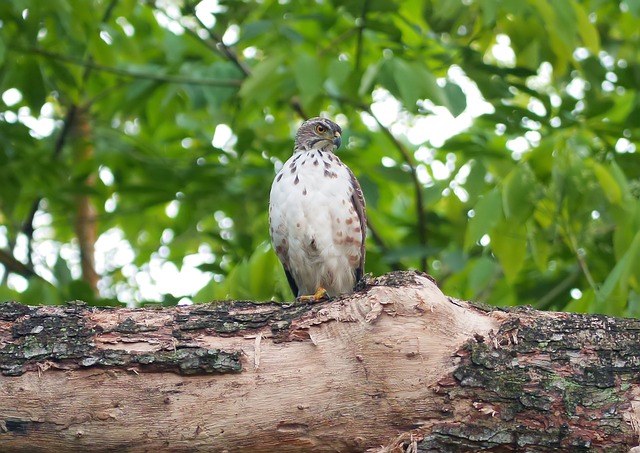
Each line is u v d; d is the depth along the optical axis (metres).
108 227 16.39
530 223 10.59
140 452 6.80
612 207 10.01
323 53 12.23
